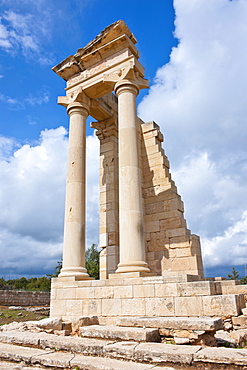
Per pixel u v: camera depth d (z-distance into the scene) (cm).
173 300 1195
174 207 2034
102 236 2123
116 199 2181
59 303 1532
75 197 1758
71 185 1784
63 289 1543
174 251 1942
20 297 3809
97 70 1941
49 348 919
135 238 1476
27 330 1230
